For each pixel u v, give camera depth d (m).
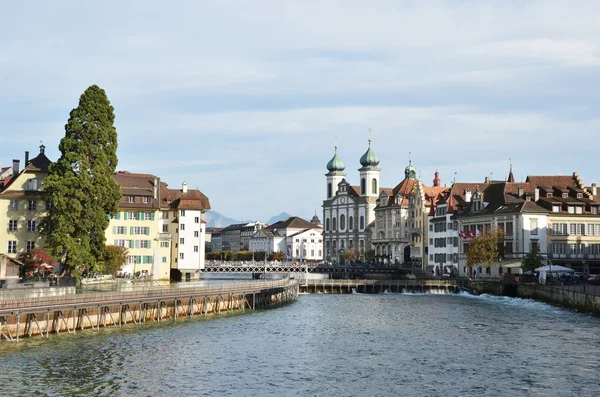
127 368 61.44
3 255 93.69
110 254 126.88
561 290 112.94
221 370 62.06
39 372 58.56
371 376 60.31
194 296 96.88
